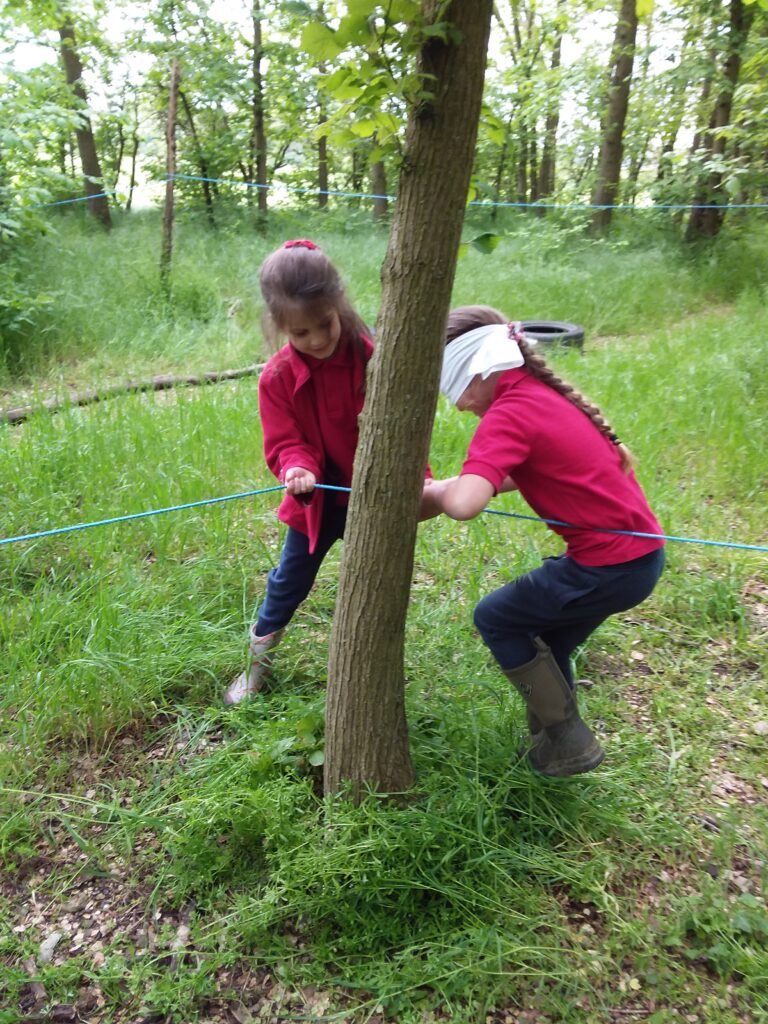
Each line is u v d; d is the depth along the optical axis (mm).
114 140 19438
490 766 2514
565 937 2105
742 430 5129
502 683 2953
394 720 2271
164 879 2264
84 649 2959
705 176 11781
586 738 2410
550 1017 1939
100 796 2557
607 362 6750
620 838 2395
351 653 2176
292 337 2371
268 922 2068
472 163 1768
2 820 2424
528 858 2252
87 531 3865
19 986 1998
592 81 13156
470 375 2203
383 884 2086
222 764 2566
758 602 3643
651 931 2117
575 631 2475
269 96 15742
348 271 10664
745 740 2809
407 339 1872
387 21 1578
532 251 11953
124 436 4773
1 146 8359
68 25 11773
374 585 2090
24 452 4461
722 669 3207
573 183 23266
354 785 2291
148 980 2012
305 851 2158
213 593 3520
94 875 2293
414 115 1710
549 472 2139
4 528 3928
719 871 2301
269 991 2000
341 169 20703
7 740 2693
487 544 3875
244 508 4312
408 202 1784
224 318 8555
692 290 10734
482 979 1970
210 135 16078
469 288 10039
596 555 2180
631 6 12453
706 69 11570
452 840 2213
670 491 4422
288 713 2729
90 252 9930
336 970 2051
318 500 2611
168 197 9055
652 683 3119
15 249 8820
